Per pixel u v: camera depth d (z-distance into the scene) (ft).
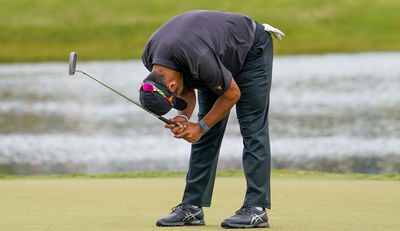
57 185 93.20
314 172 108.58
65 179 101.81
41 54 529.04
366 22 576.20
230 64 58.49
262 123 61.21
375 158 132.36
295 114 203.41
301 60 449.48
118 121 196.24
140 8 625.82
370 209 72.59
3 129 183.11
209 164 62.69
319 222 64.54
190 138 58.49
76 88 308.60
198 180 62.75
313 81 307.99
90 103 248.52
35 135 171.01
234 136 161.68
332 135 163.63
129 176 106.63
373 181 97.30
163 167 124.98
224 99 57.93
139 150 146.20
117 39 560.61
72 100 259.60
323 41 536.83
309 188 89.76
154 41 57.31
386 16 586.04
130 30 576.20
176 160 133.08
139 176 106.42
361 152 139.03
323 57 470.39
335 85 288.92
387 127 175.42
